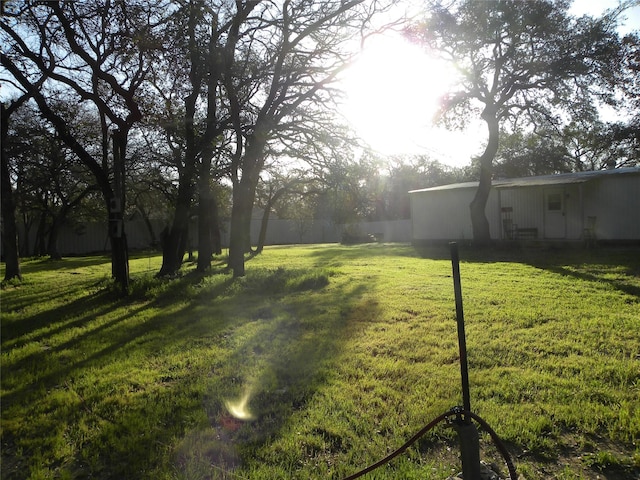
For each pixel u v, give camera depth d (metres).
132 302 9.71
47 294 11.72
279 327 6.85
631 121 23.53
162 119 12.32
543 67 17.94
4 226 15.27
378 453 3.24
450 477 2.90
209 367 5.14
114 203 10.50
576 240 18.77
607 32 17.36
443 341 5.73
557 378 4.39
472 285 9.97
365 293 9.45
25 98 13.88
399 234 35.03
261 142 12.53
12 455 3.40
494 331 6.12
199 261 14.66
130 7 9.80
